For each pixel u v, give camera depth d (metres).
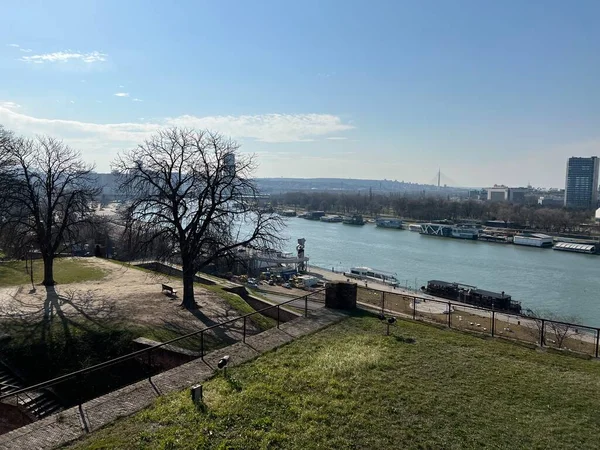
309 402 11.10
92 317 25.00
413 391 11.87
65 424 10.12
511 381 12.64
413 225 159.75
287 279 77.38
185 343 22.34
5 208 32.78
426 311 39.53
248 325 26.45
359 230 157.75
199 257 30.75
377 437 9.75
